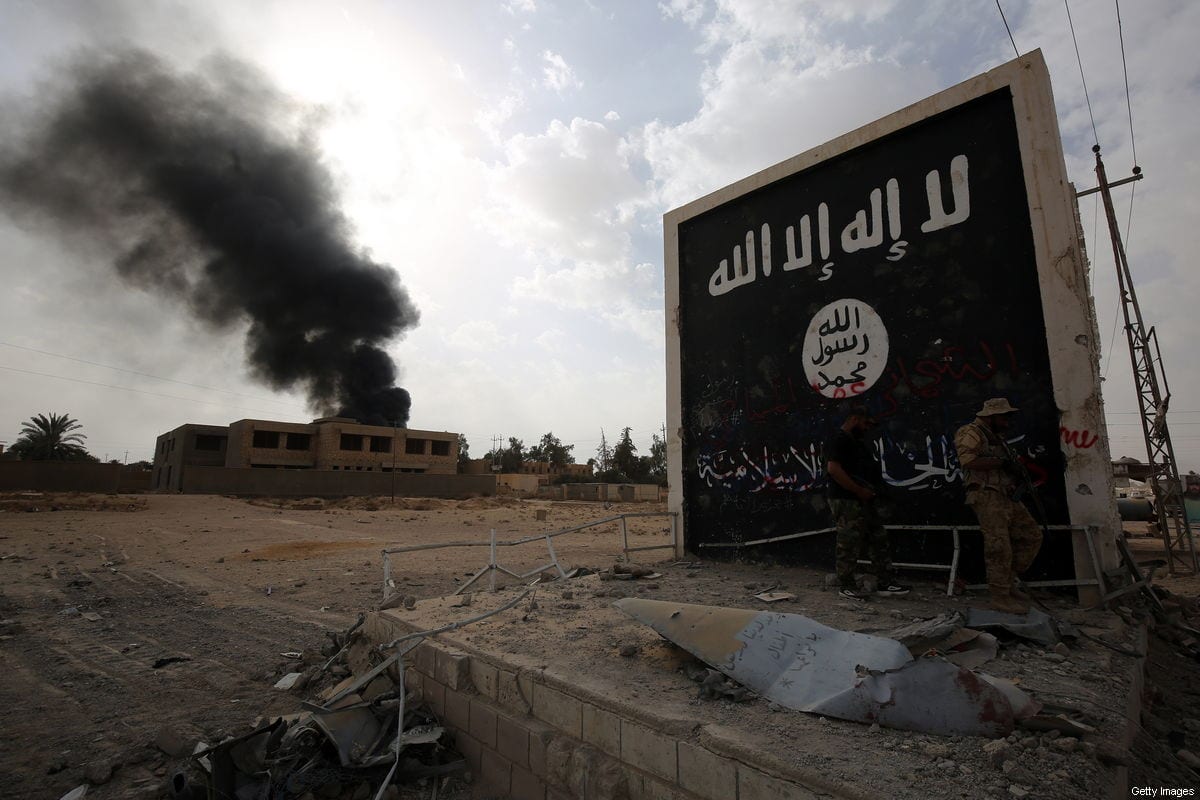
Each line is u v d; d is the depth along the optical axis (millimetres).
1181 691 3889
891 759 2178
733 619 3258
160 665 5340
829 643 2945
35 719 4117
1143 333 13734
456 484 49031
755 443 7516
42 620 7160
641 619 3484
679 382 8508
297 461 51688
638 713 2646
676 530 8219
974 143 5973
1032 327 5430
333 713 3432
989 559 4258
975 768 2113
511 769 3150
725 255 8219
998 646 3367
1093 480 4863
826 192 7141
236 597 8586
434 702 3797
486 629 4121
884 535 5281
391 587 5871
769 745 2283
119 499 31688
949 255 6027
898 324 6320
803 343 7160
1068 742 2223
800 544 6918
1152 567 5078
